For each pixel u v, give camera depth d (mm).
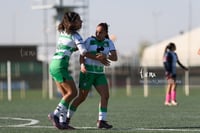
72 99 24781
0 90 111875
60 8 76125
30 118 32375
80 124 28125
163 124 27625
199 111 37594
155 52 148875
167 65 44938
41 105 48594
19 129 24938
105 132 23328
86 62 25188
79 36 24594
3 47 118625
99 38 25469
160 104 47031
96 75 25203
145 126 26578
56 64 24484
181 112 36656
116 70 95312
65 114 24719
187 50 134375
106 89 25328
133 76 100688
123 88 117375
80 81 25375
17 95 89812
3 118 32438
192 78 96875
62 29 24766
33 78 125188
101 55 24781
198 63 108000
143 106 44188
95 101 54438
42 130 24375
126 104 47594
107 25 25609
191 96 64250
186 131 23719
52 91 72438
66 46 24500
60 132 23516
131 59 97875
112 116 33438
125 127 26047
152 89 105750
